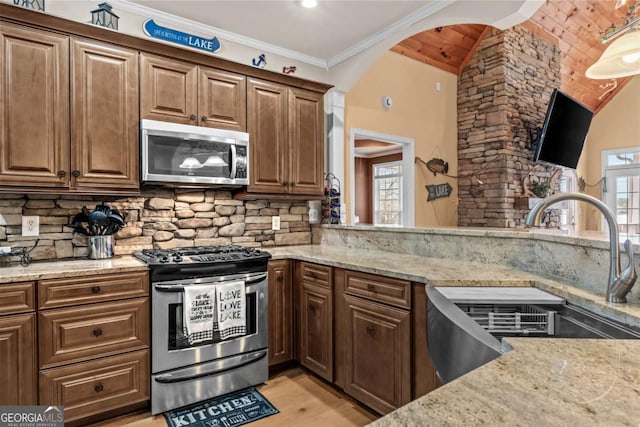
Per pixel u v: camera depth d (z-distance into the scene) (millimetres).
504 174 4719
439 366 1205
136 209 2623
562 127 3076
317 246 3266
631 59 2307
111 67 2260
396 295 1967
